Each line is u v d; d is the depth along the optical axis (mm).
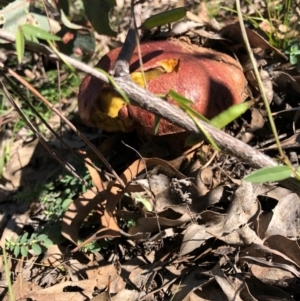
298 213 432
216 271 406
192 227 433
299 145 502
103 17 479
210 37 540
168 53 471
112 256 470
